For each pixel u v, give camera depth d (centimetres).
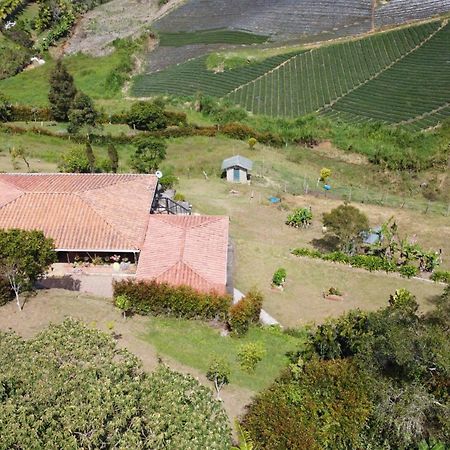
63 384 2580
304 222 5531
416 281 4694
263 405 2991
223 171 6862
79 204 4806
